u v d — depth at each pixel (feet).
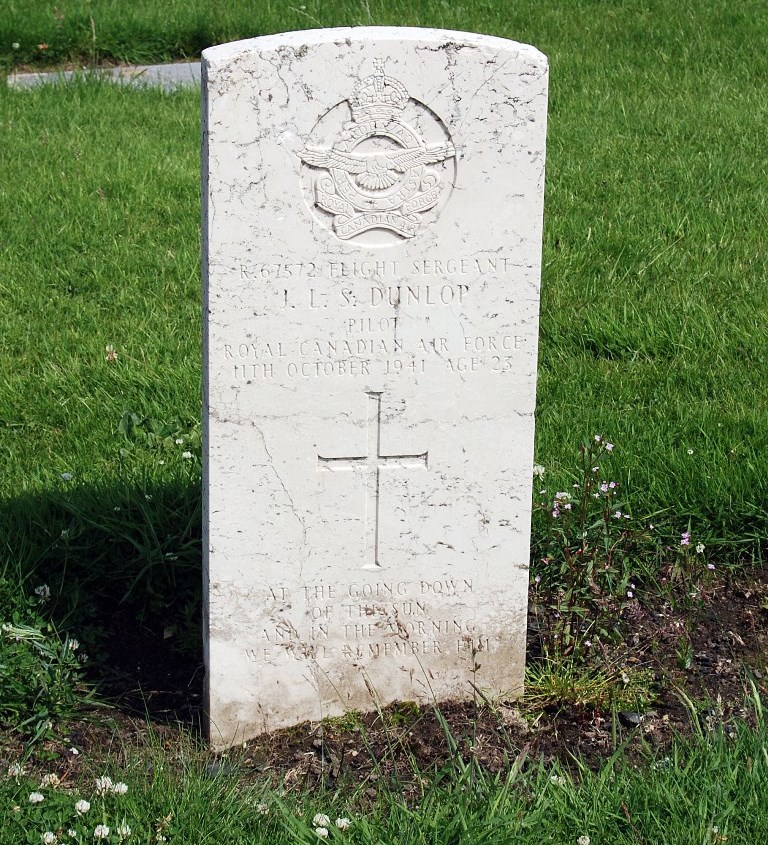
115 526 10.68
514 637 10.02
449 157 9.32
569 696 10.00
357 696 9.96
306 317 9.39
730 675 10.26
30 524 10.67
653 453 11.38
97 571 10.55
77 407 11.94
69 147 16.40
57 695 9.85
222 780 9.44
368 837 9.07
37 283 13.46
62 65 20.61
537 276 9.52
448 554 9.84
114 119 17.60
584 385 12.33
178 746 9.79
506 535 9.86
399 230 9.36
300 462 9.57
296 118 9.14
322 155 9.21
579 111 18.08
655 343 12.74
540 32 21.27
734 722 9.84
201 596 10.57
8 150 16.26
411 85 9.21
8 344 12.67
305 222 9.27
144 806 9.21
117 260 13.83
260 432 9.49
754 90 19.03
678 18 21.83
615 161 16.34
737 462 11.27
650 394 12.18
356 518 9.70
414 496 9.72
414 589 9.86
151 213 14.73
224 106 9.07
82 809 9.13
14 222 14.32
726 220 14.65
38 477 11.19
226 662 9.76
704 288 13.51
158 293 13.41
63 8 21.47
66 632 10.23
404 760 9.70
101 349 12.56
